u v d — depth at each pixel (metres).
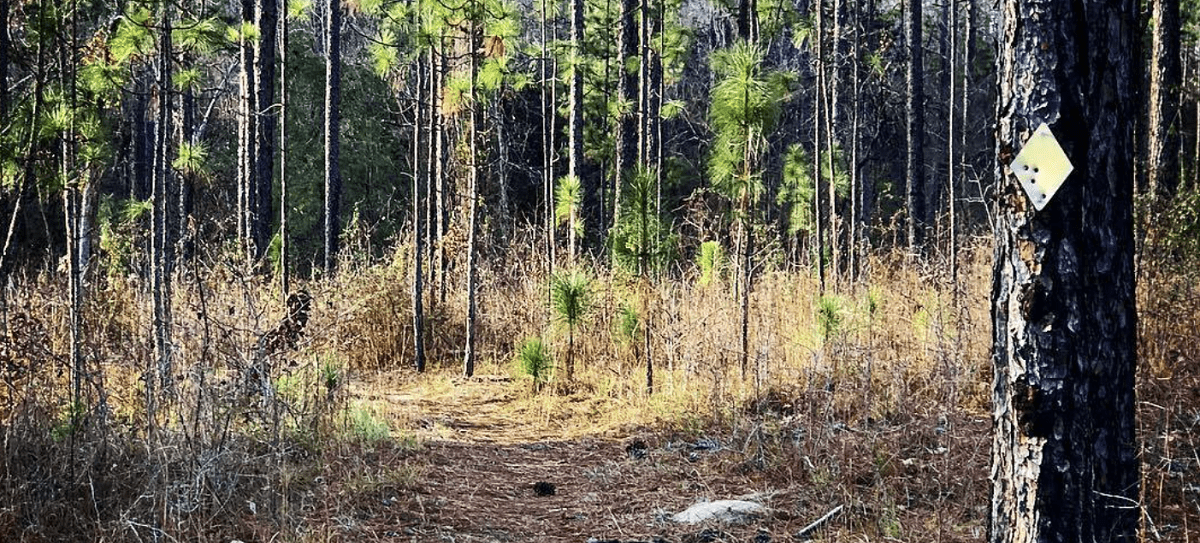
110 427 5.46
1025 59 3.47
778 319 9.79
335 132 16.28
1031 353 3.48
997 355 3.61
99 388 5.46
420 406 9.34
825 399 7.37
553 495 6.32
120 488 5.14
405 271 12.27
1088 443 3.45
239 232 14.66
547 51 18.25
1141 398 6.29
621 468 6.90
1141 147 9.24
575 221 12.12
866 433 6.33
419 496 6.01
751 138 8.50
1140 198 8.23
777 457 6.51
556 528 5.59
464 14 10.41
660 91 17.97
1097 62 3.43
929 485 5.60
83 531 4.76
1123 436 3.54
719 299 9.78
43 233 10.20
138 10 7.08
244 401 6.11
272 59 16.59
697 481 6.41
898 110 23.02
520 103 22.62
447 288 12.28
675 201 15.31
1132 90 3.54
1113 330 3.48
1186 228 8.12
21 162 5.84
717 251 10.38
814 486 5.91
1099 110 3.43
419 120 12.68
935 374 7.47
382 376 10.77
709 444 7.28
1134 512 3.53
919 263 10.73
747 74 8.28
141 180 20.47
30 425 5.23
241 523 5.13
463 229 12.65
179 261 9.41
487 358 11.60
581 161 15.02
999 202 3.58
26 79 6.76
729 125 8.38
